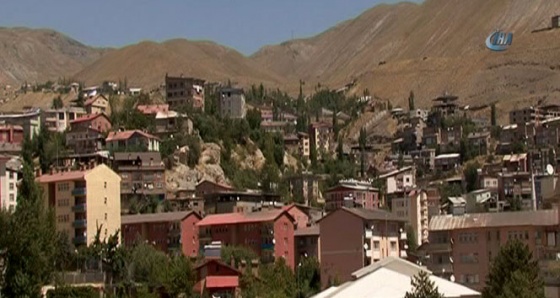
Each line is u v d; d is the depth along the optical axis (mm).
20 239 175000
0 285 173750
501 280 151875
